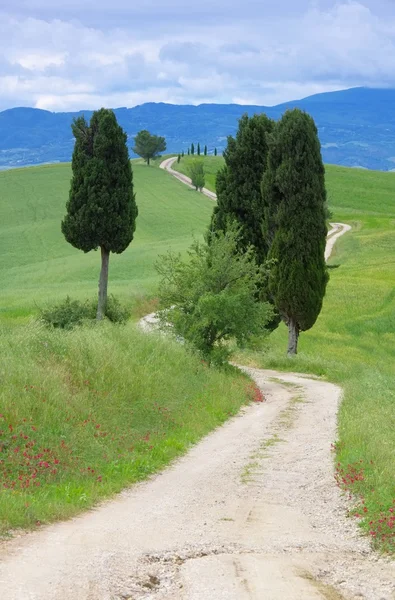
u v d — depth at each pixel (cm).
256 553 852
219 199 4356
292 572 771
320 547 900
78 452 1420
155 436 1717
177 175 18112
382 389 2681
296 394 2906
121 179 3866
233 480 1348
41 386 1617
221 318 3091
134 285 6731
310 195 3938
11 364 1684
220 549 867
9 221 12012
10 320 4516
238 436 1886
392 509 979
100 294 3956
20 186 15462
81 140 3838
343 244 9994
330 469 1420
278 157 4012
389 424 1791
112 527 979
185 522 1023
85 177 3812
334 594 704
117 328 2617
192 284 3209
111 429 1639
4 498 1033
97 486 1247
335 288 6975
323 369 3831
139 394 1950
